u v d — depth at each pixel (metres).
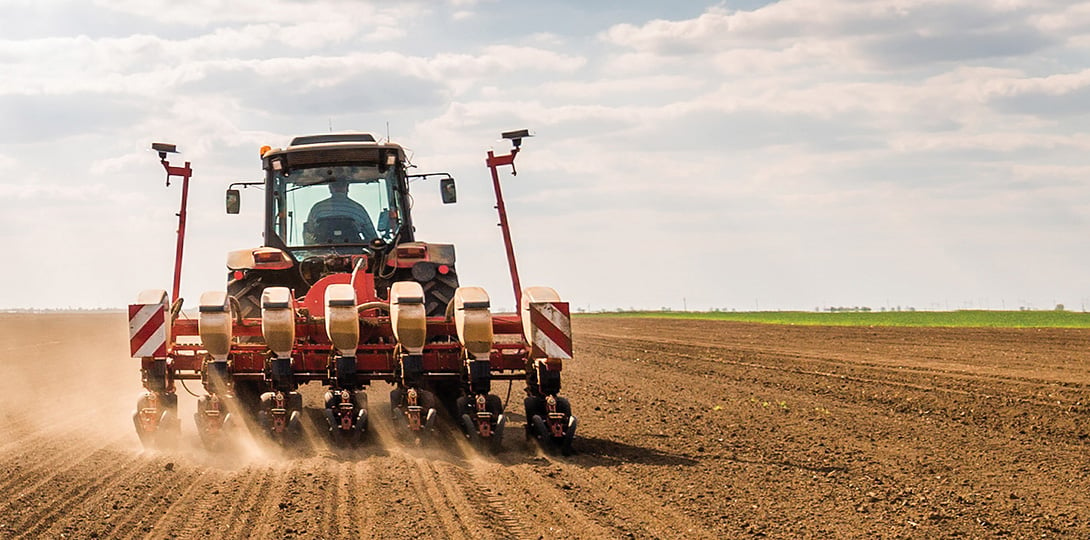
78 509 7.86
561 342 10.65
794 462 9.80
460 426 11.09
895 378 17.48
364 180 13.32
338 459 10.04
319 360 11.16
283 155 13.12
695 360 22.34
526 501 8.09
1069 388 15.39
